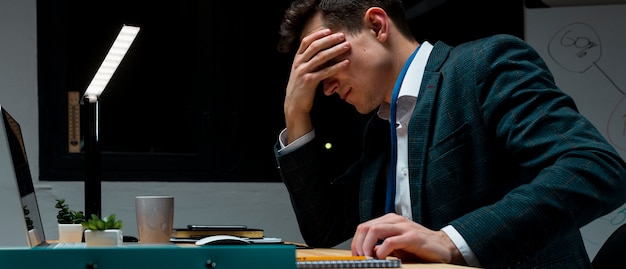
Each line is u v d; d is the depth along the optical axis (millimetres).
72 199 3074
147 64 3295
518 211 1120
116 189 3102
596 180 1145
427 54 1536
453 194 1382
